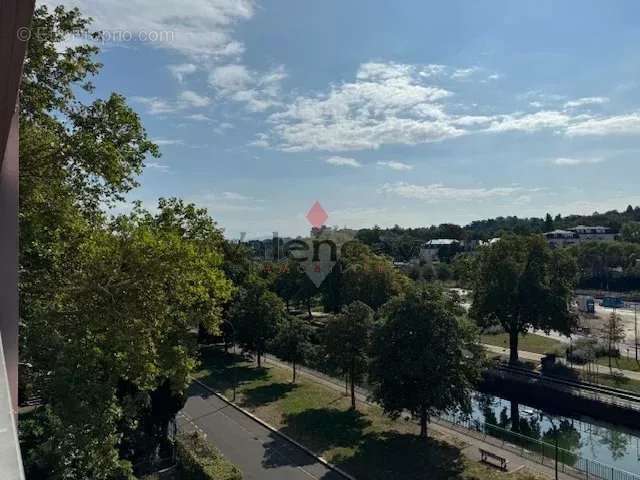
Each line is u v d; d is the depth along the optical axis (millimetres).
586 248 95062
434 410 31875
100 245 17156
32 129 16688
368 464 25359
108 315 16234
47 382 13531
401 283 59969
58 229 17641
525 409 38969
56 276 17750
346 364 33656
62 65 17953
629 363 45406
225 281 20094
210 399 37188
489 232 152375
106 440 13711
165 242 17562
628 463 29078
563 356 47562
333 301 64625
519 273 47031
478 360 29188
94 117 19453
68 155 17484
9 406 1877
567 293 47375
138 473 23672
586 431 34875
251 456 27031
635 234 114438
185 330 20234
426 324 27469
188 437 26750
